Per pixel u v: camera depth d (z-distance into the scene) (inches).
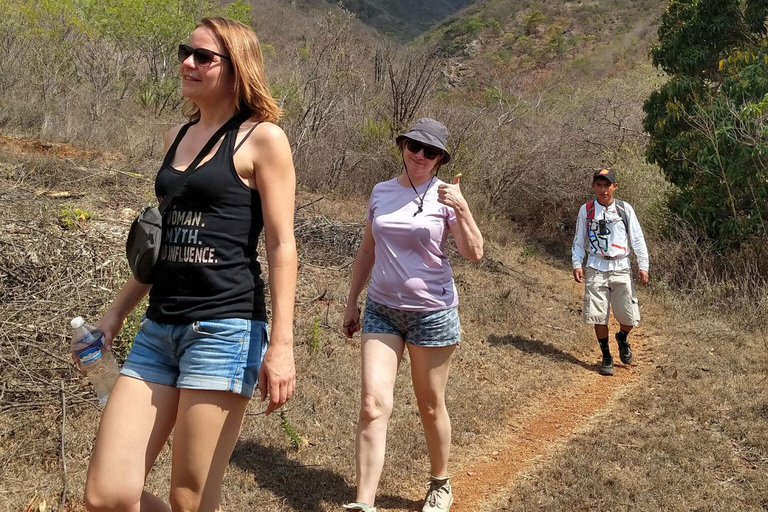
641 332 305.9
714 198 373.4
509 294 320.5
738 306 319.3
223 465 95.7
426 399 148.2
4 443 149.3
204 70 98.0
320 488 158.2
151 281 97.1
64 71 467.8
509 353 260.4
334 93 485.7
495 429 201.9
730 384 228.1
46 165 287.9
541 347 273.1
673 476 169.6
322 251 306.0
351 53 532.4
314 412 189.5
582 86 928.3
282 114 103.6
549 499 160.7
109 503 89.7
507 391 229.0
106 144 371.9
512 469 179.5
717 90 394.0
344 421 186.9
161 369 96.0
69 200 258.4
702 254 360.8
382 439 138.1
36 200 239.3
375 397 138.5
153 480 147.3
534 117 590.2
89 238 212.7
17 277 188.9
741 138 353.4
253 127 97.2
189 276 94.0
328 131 458.9
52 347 172.2
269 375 92.4
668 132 405.7
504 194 496.7
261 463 163.3
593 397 232.2
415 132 141.4
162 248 96.3
